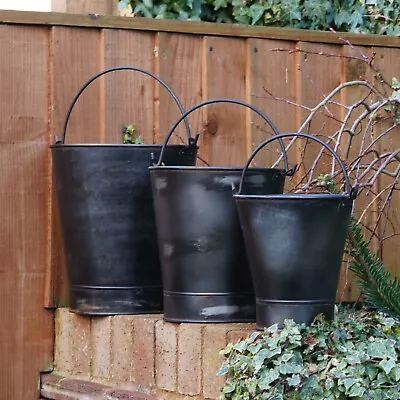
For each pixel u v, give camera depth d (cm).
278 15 458
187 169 322
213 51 405
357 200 426
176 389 326
